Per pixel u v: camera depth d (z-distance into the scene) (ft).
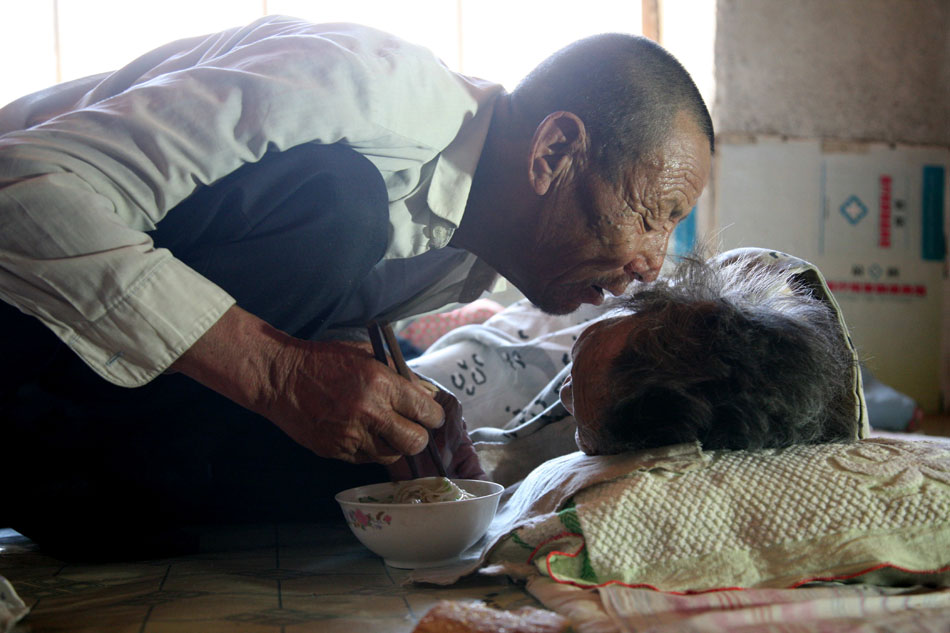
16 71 11.32
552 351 6.48
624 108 4.52
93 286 3.69
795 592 3.12
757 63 14.10
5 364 4.40
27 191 3.64
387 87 4.40
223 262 4.45
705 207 13.97
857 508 3.32
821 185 14.35
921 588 3.28
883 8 14.43
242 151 4.09
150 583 3.83
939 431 12.10
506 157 4.88
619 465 3.59
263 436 5.19
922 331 14.80
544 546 3.56
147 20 11.53
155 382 4.52
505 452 5.65
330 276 4.65
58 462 4.51
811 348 3.60
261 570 4.09
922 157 14.65
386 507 3.94
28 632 3.10
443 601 3.26
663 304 3.75
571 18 13.16
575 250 4.86
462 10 12.69
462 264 6.27
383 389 3.84
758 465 3.52
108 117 3.95
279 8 11.94
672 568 3.34
